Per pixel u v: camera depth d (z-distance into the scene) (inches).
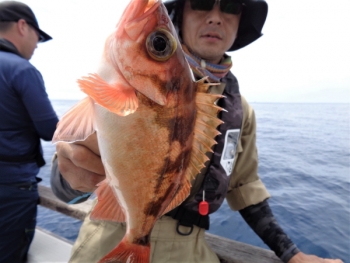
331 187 68.2
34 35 30.2
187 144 11.3
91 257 18.2
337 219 48.7
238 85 24.1
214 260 20.4
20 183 25.6
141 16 10.0
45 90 26.7
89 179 12.5
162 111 10.3
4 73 24.1
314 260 19.8
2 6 27.6
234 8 22.5
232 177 25.0
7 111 24.5
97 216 10.6
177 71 10.5
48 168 80.5
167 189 11.0
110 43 10.5
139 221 10.8
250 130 25.7
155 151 10.4
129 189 10.4
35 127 25.9
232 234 43.1
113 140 10.0
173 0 22.2
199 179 19.7
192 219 18.7
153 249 18.1
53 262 27.0
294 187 68.3
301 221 48.1
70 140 9.8
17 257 26.0
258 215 23.3
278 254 21.3
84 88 8.4
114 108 8.6
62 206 29.0
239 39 28.9
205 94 11.4
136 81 10.0
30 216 26.9
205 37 22.3
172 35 10.3
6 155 24.6
